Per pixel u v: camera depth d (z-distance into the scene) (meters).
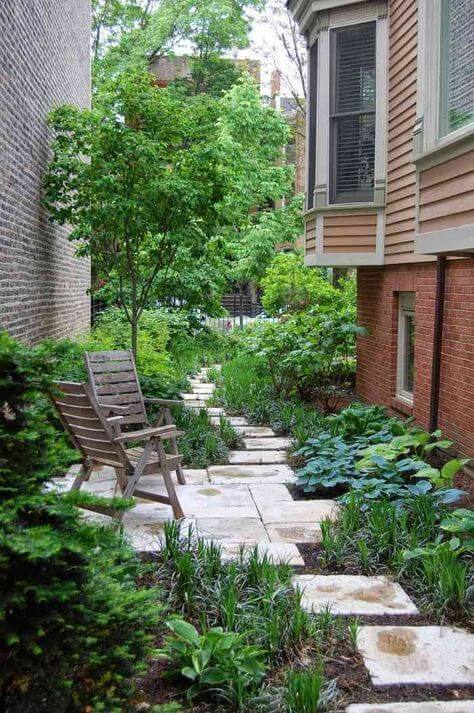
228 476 6.39
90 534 2.20
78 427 5.12
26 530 2.02
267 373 11.09
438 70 5.81
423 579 3.92
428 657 3.19
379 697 2.90
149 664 3.11
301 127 29.36
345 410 7.60
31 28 8.05
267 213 23.28
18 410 2.29
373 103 8.97
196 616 3.51
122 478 5.36
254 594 3.67
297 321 10.60
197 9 26.81
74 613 2.19
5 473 2.19
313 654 3.18
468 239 5.12
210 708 2.81
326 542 4.37
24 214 7.78
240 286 26.45
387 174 8.65
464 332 6.46
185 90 27.38
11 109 6.97
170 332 16.62
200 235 9.09
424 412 7.55
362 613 3.63
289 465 6.82
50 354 2.33
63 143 9.08
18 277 7.42
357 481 5.51
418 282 7.74
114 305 15.66
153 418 7.61
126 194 8.73
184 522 5.01
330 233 9.16
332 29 9.09
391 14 8.45
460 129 5.41
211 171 9.03
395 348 8.74
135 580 3.83
